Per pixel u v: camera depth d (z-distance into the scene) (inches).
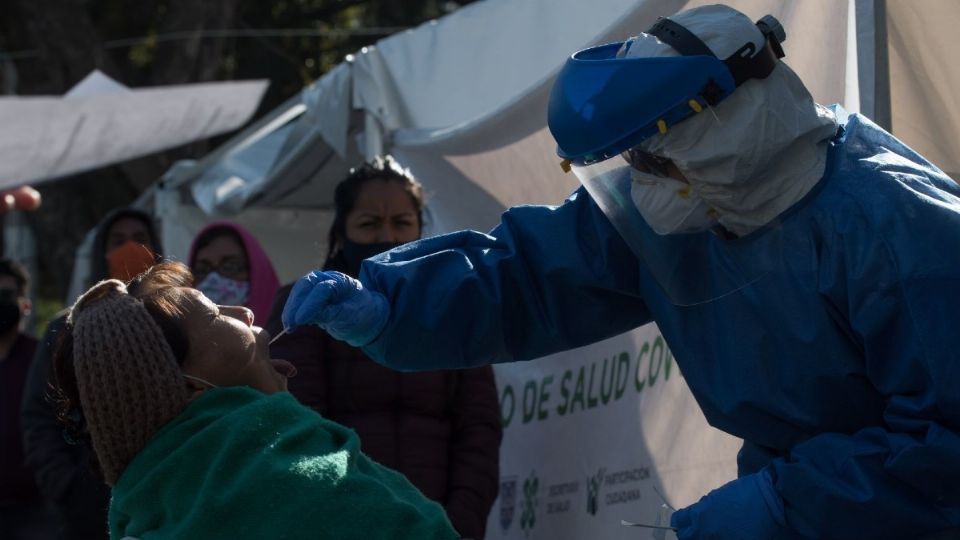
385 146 167.8
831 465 78.6
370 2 594.6
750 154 79.0
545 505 144.8
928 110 108.6
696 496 124.3
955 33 106.1
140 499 66.8
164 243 293.7
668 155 80.6
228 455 66.6
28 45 490.0
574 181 135.0
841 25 107.9
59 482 163.9
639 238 85.9
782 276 81.3
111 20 552.4
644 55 81.7
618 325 96.3
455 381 131.1
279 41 581.9
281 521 65.3
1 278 212.4
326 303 87.4
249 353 71.6
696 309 87.1
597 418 137.9
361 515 66.3
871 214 78.1
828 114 83.4
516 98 131.9
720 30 80.4
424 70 165.3
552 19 147.8
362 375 127.0
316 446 68.7
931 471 75.4
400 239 132.4
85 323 68.0
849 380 80.4
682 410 126.4
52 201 492.7
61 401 71.5
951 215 77.2
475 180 147.2
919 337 75.7
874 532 77.9
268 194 257.1
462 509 126.9
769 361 82.8
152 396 67.4
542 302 94.3
